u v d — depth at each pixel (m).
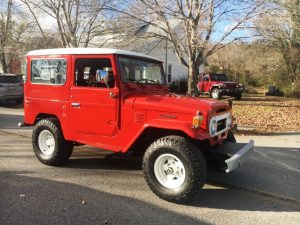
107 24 15.84
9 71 30.56
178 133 5.79
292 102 23.89
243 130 11.53
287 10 12.56
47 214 4.96
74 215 4.95
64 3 17.64
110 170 7.06
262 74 37.22
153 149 5.49
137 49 15.36
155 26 13.35
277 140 10.19
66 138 6.83
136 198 5.64
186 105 5.62
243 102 23.53
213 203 5.53
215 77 26.30
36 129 7.27
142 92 6.43
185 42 13.43
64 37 18.44
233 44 13.08
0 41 23.56
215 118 5.71
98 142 6.44
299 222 4.92
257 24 12.07
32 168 7.09
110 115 6.22
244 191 6.09
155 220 4.86
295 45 27.62
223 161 5.78
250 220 4.96
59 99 6.86
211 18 12.27
